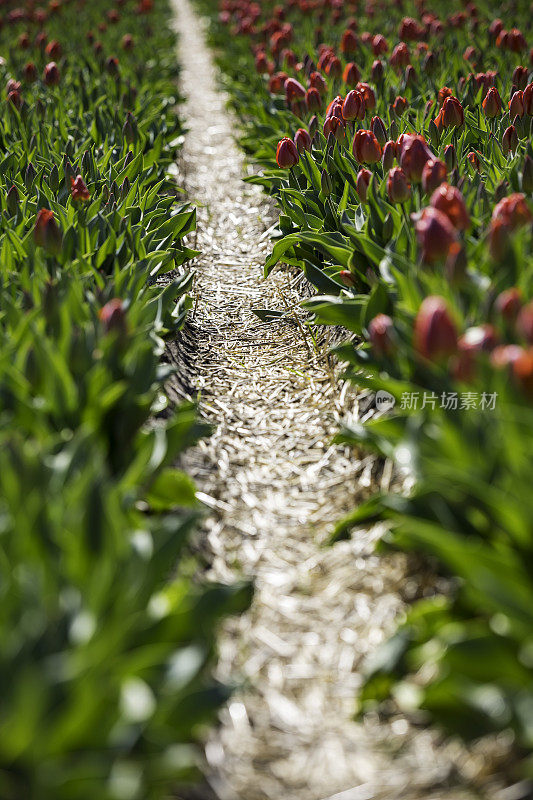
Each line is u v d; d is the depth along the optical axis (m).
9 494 2.67
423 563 3.36
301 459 4.32
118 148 7.10
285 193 6.07
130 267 4.51
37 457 2.83
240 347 5.62
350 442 3.83
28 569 2.40
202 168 9.50
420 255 3.88
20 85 8.35
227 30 15.19
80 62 10.41
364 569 3.46
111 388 3.30
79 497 2.64
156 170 7.01
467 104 7.12
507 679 2.55
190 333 5.80
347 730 2.85
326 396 4.82
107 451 3.49
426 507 3.07
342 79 8.22
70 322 3.67
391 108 6.69
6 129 7.24
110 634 2.29
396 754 2.75
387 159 5.09
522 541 2.60
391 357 3.63
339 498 3.98
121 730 2.17
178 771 2.33
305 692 2.99
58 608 2.35
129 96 8.26
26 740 2.03
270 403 4.88
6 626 2.28
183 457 4.29
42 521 2.51
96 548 2.52
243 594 2.77
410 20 8.90
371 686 2.82
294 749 2.80
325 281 5.07
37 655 2.24
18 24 13.57
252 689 3.00
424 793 2.62
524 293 3.39
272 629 3.25
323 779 2.70
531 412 2.77
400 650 2.83
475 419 2.89
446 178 4.49
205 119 11.57
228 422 4.70
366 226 4.69
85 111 8.35
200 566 3.57
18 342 3.58
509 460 2.64
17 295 4.29
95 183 5.93
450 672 2.56
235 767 2.73
